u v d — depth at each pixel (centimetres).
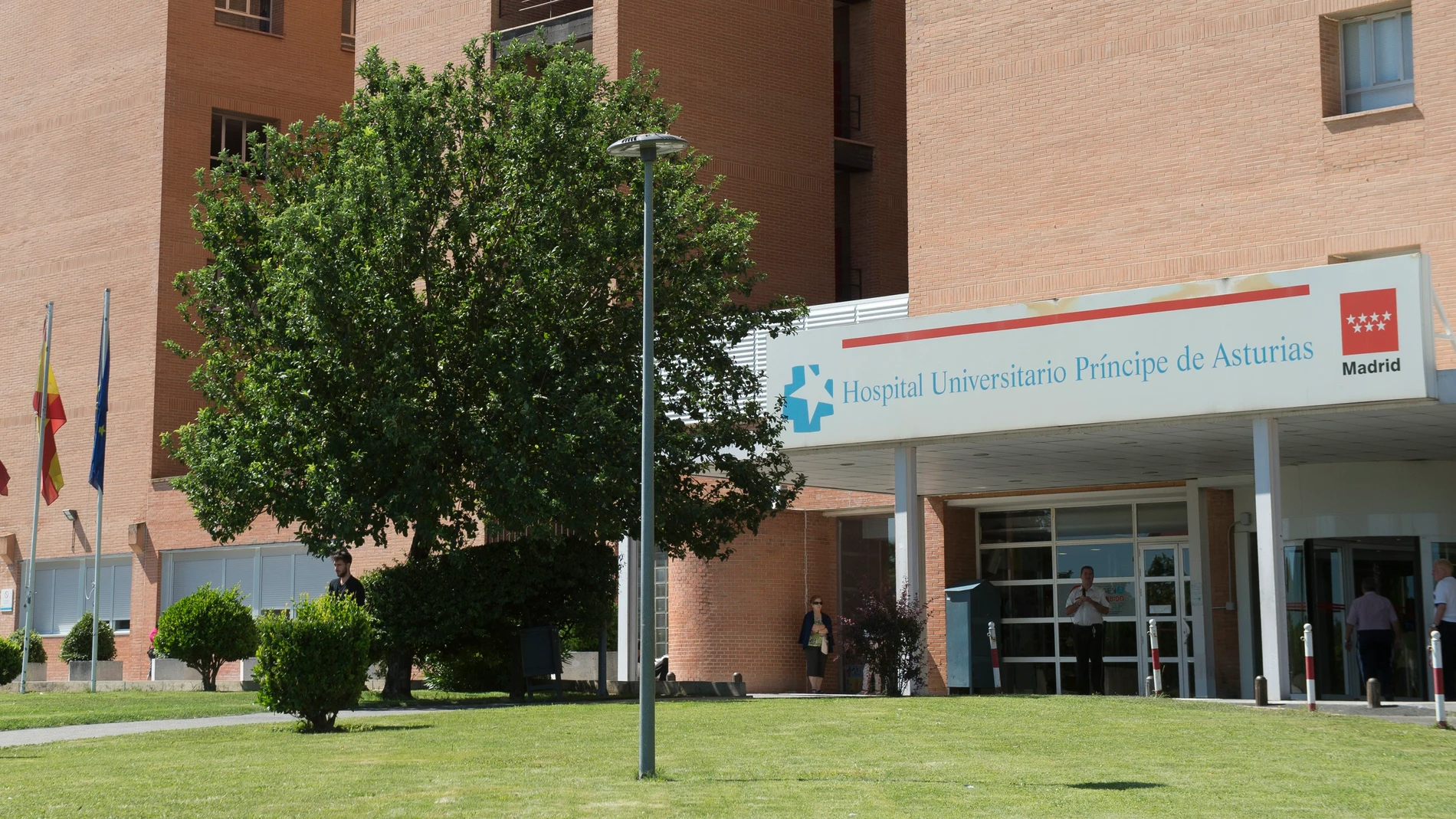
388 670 2369
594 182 2278
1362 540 2573
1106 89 2738
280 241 2220
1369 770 1321
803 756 1389
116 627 4219
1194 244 2619
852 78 3781
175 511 4072
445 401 2161
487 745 1495
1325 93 2530
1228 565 2809
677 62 3350
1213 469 2684
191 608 2997
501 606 2256
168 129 4219
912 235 2917
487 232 2184
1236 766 1334
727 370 2352
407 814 1047
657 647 3238
